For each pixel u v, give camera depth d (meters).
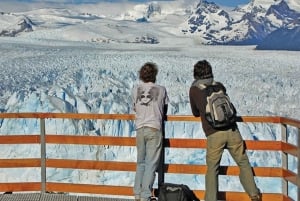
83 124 20.33
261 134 19.02
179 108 24.55
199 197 5.73
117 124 20.72
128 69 47.56
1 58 53.16
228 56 66.44
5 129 19.14
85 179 16.09
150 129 5.34
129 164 6.00
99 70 45.69
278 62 60.62
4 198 5.97
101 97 29.12
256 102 35.47
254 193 5.25
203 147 5.71
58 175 16.03
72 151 17.64
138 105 5.43
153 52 72.88
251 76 46.12
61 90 26.30
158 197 5.36
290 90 39.91
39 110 22.81
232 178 14.73
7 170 15.62
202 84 5.11
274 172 5.61
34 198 5.97
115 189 6.07
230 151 5.19
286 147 5.45
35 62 49.62
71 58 54.19
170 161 17.39
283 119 5.49
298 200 5.12
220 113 4.93
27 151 17.38
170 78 43.38
